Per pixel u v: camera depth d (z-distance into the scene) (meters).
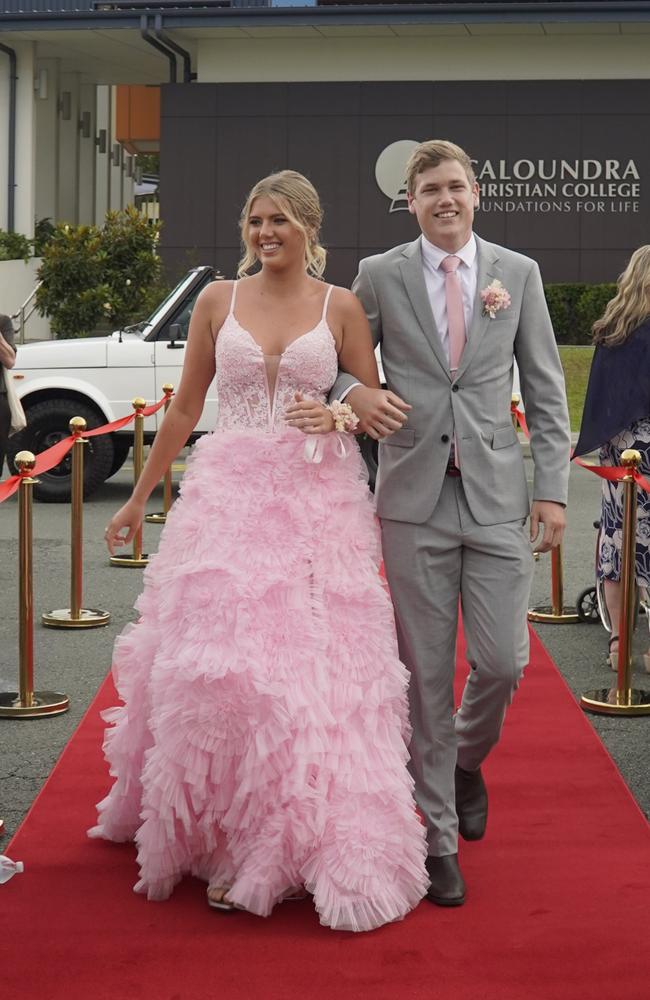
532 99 24.47
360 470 4.12
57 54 26.59
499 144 24.56
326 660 3.78
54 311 22.02
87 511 12.13
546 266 24.70
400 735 3.89
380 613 3.91
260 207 4.03
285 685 3.68
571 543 10.48
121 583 8.92
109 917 3.77
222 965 3.46
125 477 14.78
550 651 7.21
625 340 6.28
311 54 24.83
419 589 4.03
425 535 4.02
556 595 7.93
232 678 3.63
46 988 3.33
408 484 4.04
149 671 4.07
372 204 24.88
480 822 4.40
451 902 3.85
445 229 4.04
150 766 3.78
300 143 24.92
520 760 5.23
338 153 24.88
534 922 3.73
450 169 4.04
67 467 12.72
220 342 4.08
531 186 24.58
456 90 24.58
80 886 3.99
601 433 6.34
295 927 3.71
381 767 3.79
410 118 24.72
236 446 4.02
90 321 21.88
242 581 3.77
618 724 5.83
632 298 6.26
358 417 3.97
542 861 4.20
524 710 5.96
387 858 3.73
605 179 24.45
